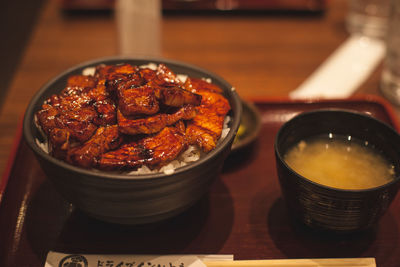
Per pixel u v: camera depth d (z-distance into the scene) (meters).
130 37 0.69
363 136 0.48
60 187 0.42
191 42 0.84
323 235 0.47
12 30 1.01
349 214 0.42
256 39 0.85
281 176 0.44
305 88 0.72
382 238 0.47
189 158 0.43
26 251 0.45
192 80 0.48
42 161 0.40
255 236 0.47
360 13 0.86
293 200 0.45
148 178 0.39
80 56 0.80
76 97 0.44
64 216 0.48
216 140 0.44
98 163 0.40
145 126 0.41
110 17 0.91
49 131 0.42
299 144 0.49
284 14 0.91
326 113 0.48
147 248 0.46
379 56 0.79
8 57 0.94
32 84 0.74
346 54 0.80
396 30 0.68
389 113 0.59
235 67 0.78
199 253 0.45
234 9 0.90
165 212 0.43
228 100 0.48
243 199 0.51
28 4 1.09
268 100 0.61
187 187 0.41
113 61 0.51
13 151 0.53
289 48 0.83
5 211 0.48
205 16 0.91
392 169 0.46
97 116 0.43
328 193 0.41
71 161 0.39
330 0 0.96
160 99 0.43
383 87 0.73
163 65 0.48
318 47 0.83
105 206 0.41
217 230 0.47
